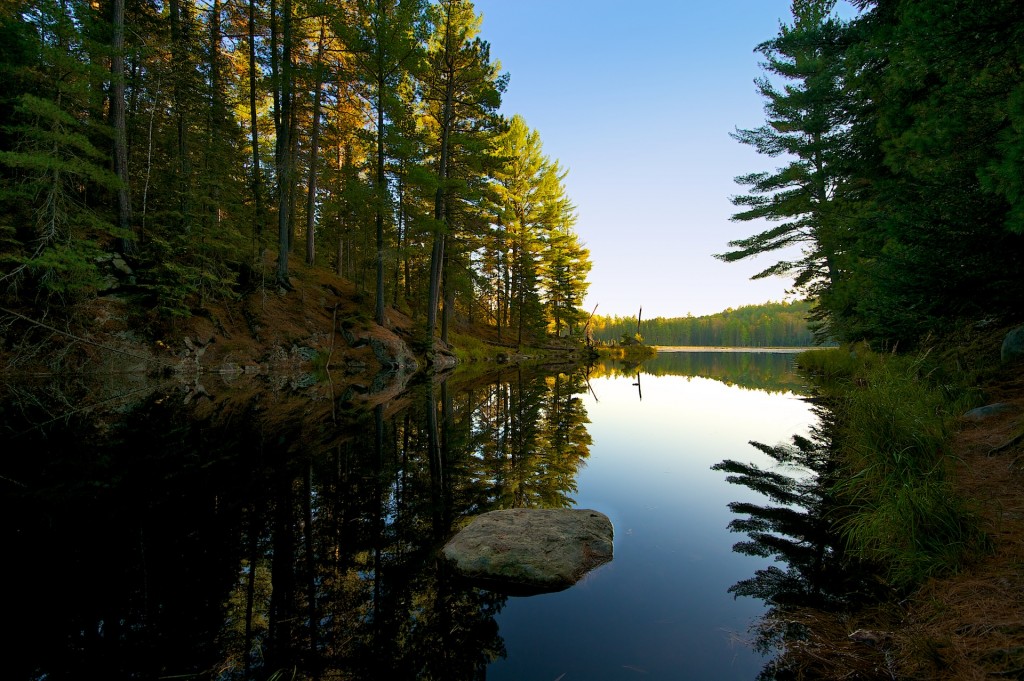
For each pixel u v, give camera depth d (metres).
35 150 11.52
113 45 13.72
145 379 12.48
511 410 11.18
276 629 2.49
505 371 23.83
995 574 2.43
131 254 14.27
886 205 8.93
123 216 14.16
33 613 2.56
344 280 25.88
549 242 42.84
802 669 2.10
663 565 3.32
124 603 2.68
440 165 21.14
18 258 10.67
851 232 10.84
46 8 11.85
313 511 4.31
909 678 1.92
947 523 2.85
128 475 5.11
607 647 2.36
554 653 2.30
